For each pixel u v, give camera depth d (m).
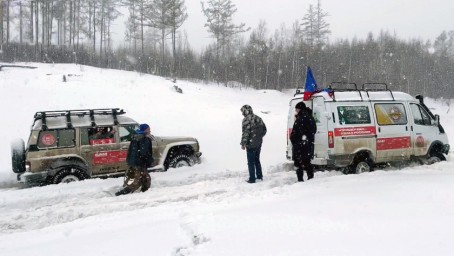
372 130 9.73
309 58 60.38
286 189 7.35
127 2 53.91
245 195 7.20
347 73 65.38
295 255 3.81
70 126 9.64
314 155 9.54
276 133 16.25
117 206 7.26
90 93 21.11
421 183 6.82
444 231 4.20
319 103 9.49
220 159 12.47
